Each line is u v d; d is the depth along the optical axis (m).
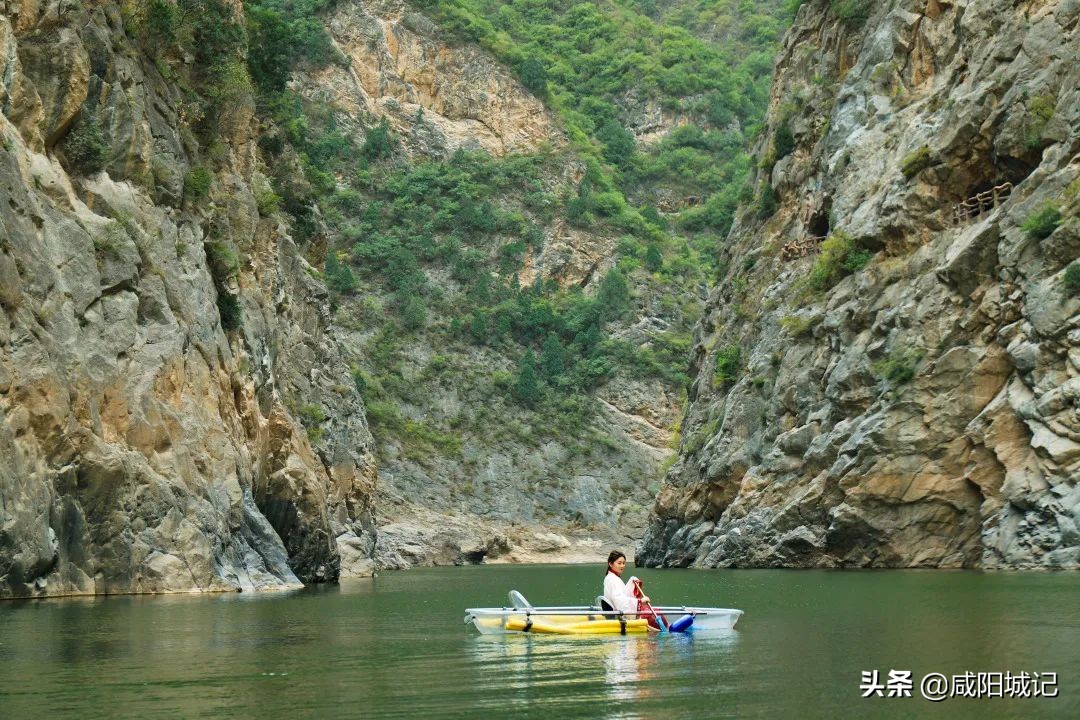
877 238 57.69
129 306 36.50
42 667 16.84
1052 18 51.00
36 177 34.47
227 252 46.56
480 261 156.38
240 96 53.94
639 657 17.56
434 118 173.50
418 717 12.80
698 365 84.25
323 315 69.88
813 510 54.66
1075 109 47.88
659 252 165.62
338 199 156.25
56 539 30.98
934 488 49.44
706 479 67.38
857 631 20.83
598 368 146.00
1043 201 47.00
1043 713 12.56
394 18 177.75
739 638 20.12
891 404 50.88
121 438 34.88
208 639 20.61
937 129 55.94
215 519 38.09
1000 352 48.09
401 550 99.81
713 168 189.38
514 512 127.62
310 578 49.19
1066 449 42.78
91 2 40.12
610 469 136.00
